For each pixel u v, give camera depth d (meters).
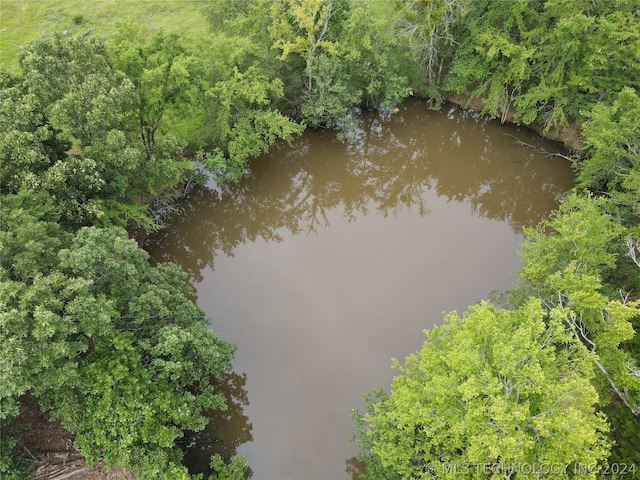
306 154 37.66
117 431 16.38
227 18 34.03
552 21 31.66
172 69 25.72
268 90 35.44
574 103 32.06
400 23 34.53
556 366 16.20
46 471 18.02
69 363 15.23
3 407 15.05
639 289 22.36
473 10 32.78
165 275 22.03
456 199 35.16
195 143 34.38
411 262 29.69
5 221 17.36
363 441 18.16
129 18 27.62
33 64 20.98
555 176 34.09
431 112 39.22
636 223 24.55
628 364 16.78
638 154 24.56
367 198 36.06
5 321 13.51
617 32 27.53
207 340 19.31
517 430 13.88
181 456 19.25
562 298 20.67
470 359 14.25
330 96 33.59
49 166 21.81
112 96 21.77
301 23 30.36
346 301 27.48
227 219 34.41
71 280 15.19
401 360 24.38
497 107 34.75
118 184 24.12
